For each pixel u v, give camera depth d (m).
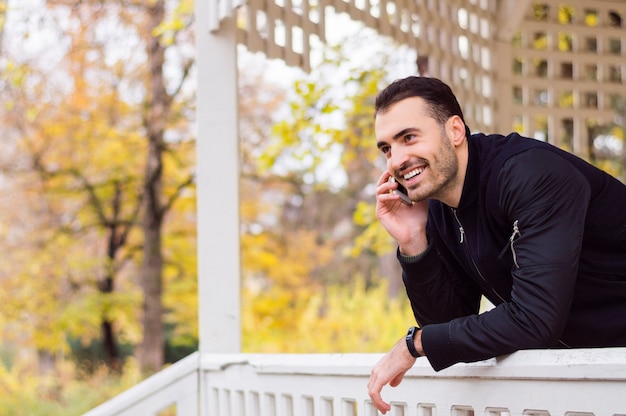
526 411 2.09
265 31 4.00
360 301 14.30
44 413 13.19
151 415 3.76
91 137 13.30
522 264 1.99
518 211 2.01
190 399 3.76
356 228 17.91
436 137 2.14
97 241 14.65
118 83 13.33
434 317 2.46
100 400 13.64
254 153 14.26
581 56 6.12
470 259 2.26
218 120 3.83
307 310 14.12
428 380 2.39
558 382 2.00
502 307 2.02
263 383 3.33
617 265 2.11
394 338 13.53
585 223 2.10
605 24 6.19
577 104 6.16
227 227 3.79
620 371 1.85
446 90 2.18
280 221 17.58
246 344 13.84
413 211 2.43
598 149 11.84
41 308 13.47
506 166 2.05
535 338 1.96
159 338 14.15
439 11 5.32
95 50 13.02
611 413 1.89
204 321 3.79
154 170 13.69
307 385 3.04
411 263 2.40
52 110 13.05
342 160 10.64
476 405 2.23
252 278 16.92
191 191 14.21
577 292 2.14
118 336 16.34
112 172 13.48
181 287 14.52
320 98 9.43
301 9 4.17
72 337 14.73
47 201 13.55
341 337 13.73
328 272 18.34
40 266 13.45
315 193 17.64
